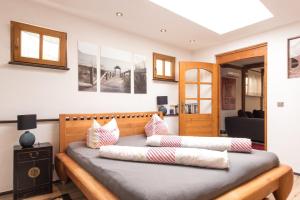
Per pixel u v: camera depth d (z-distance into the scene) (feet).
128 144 8.79
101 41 10.77
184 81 13.43
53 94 9.14
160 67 13.58
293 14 9.35
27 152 7.46
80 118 9.53
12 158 8.00
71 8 9.09
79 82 9.95
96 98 10.55
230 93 23.11
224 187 4.82
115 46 11.34
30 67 8.55
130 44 12.01
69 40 9.66
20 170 7.39
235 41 13.08
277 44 11.02
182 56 15.17
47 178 7.91
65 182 8.39
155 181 4.59
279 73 10.94
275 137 11.03
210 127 13.84
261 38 11.73
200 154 5.65
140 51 12.51
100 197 4.70
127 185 4.48
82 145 8.73
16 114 8.16
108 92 11.02
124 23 10.64
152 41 13.17
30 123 7.52
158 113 12.69
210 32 11.81
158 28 11.29
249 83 25.49
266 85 11.51
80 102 9.98
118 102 11.43
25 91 8.41
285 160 10.61
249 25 10.71
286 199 6.85
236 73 24.07
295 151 10.28
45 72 8.94
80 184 5.87
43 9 8.88
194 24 10.69
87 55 10.24
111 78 11.14
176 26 10.96
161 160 5.96
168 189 4.19
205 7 9.82
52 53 9.03
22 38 8.29
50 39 9.00
